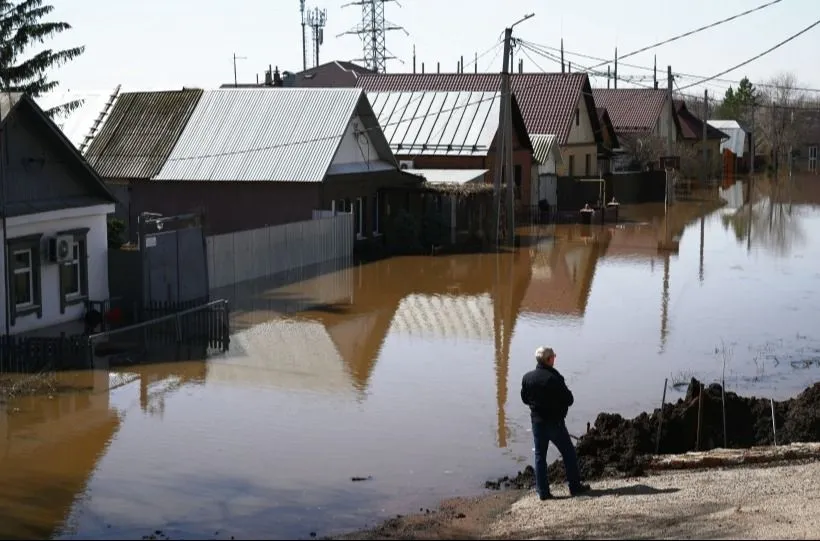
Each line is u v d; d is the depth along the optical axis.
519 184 54.44
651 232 49.91
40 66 44.97
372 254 41.28
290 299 30.52
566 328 26.36
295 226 35.38
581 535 11.21
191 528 12.61
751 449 14.62
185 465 15.16
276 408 18.42
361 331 25.81
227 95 42.97
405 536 11.96
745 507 11.82
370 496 13.75
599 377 20.91
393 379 20.67
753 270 36.78
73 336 21.25
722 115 121.62
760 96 121.00
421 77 67.94
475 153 50.22
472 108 52.38
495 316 28.06
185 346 23.73
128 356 22.64
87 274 26.31
